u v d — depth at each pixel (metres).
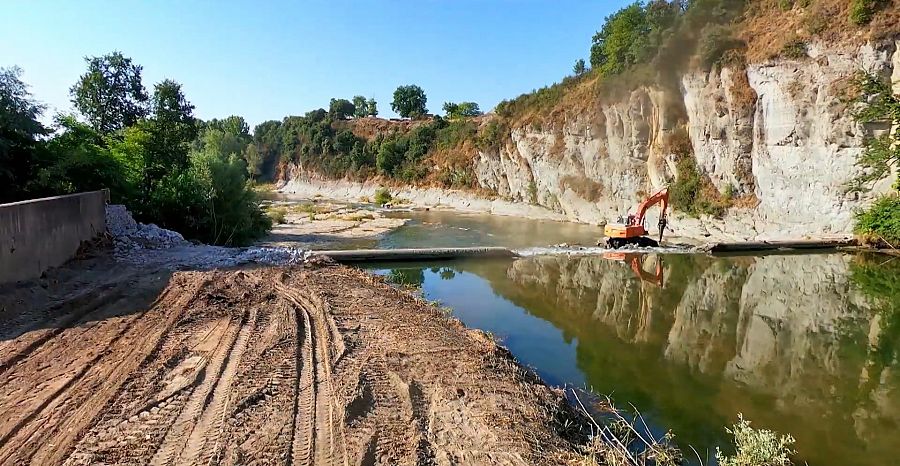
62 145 16.33
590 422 6.67
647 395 7.77
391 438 5.43
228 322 9.16
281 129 88.88
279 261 15.20
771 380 8.43
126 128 22.72
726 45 28.16
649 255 20.89
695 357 9.51
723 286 15.55
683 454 6.04
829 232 23.48
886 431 6.70
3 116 14.03
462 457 5.14
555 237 27.67
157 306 9.99
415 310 10.96
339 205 51.12
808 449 6.24
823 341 10.54
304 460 4.94
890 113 20.81
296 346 8.09
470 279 16.48
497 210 44.53
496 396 6.61
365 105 93.81
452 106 81.69
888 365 9.15
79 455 4.88
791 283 15.92
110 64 23.19
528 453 5.24
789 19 26.47
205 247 17.08
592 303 13.50
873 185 22.39
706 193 29.22
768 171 26.20
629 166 34.38
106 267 13.12
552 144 41.16
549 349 9.83
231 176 23.17
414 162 62.22
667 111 31.33
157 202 20.11
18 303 9.37
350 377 6.87
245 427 5.51
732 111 27.34
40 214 11.17
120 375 6.69
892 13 22.02
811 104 23.98
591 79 42.25
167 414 5.73
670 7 36.38
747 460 5.59
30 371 6.76
